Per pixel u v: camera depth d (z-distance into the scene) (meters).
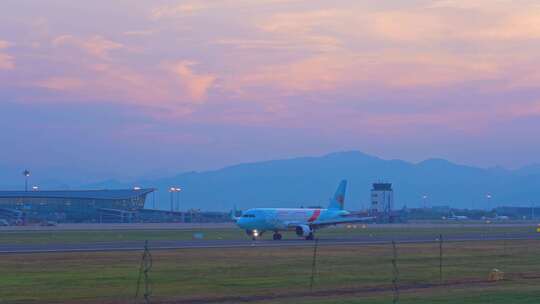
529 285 72.56
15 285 68.69
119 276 75.75
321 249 117.94
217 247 119.50
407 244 134.50
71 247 119.50
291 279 75.19
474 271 85.81
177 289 67.44
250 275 78.19
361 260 97.12
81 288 67.25
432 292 66.00
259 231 162.38
